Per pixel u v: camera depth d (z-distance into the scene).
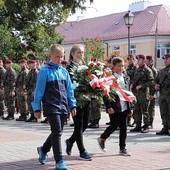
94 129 13.15
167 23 48.31
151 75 12.63
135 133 12.28
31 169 7.30
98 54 23.36
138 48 47.88
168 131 11.93
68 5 28.03
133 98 8.45
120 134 8.62
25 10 30.05
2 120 16.09
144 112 12.60
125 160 8.11
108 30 53.66
